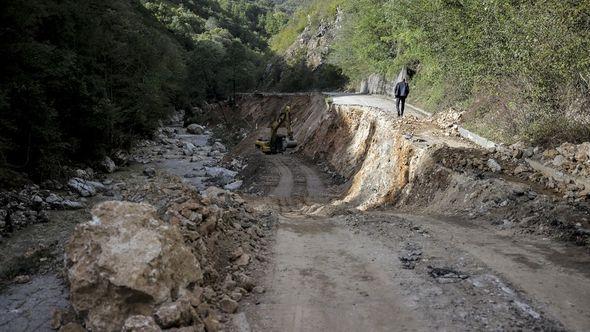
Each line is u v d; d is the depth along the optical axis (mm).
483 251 8039
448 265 7449
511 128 15016
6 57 20922
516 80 15625
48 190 19609
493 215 10258
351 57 53562
